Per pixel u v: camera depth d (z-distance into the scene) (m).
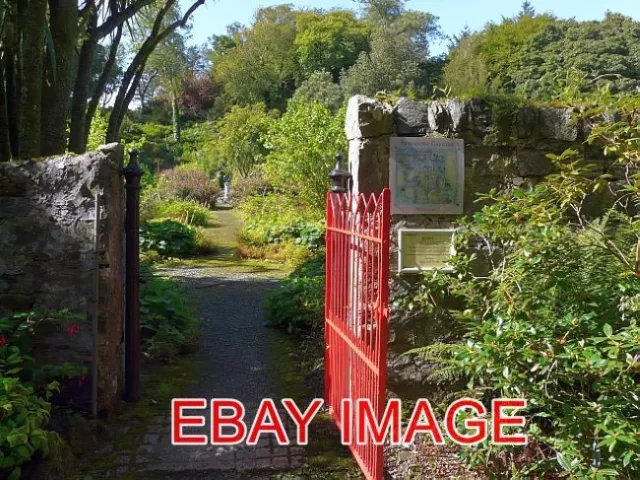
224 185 21.75
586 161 3.77
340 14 39.16
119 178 3.87
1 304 3.65
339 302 3.73
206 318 6.43
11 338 3.55
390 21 39.78
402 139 3.64
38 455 3.12
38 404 3.21
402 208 3.66
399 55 31.14
